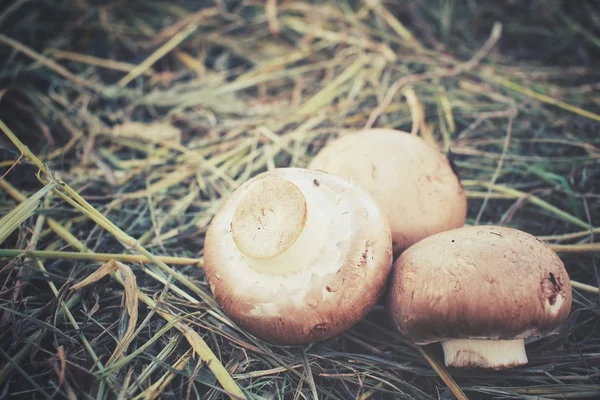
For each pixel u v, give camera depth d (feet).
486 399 0.54
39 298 0.60
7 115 0.84
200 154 0.82
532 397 0.52
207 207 0.75
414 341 0.53
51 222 0.67
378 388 0.54
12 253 0.57
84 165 0.79
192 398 0.53
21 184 0.74
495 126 0.85
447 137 0.82
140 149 0.83
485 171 0.79
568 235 0.67
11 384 0.52
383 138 0.62
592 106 0.87
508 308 0.47
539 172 0.74
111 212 0.72
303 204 0.51
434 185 0.60
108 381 0.51
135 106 0.89
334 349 0.59
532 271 0.48
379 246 0.53
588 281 0.64
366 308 0.52
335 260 0.52
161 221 0.71
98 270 0.58
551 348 0.57
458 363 0.52
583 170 0.75
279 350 0.56
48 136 0.81
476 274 0.48
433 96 0.89
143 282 0.62
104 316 0.59
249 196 0.53
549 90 0.89
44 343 0.55
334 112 0.88
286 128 0.86
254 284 0.53
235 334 0.56
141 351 0.54
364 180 0.59
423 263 0.51
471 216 0.74
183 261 0.62
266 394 0.54
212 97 0.91
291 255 0.51
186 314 0.57
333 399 0.54
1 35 0.90
